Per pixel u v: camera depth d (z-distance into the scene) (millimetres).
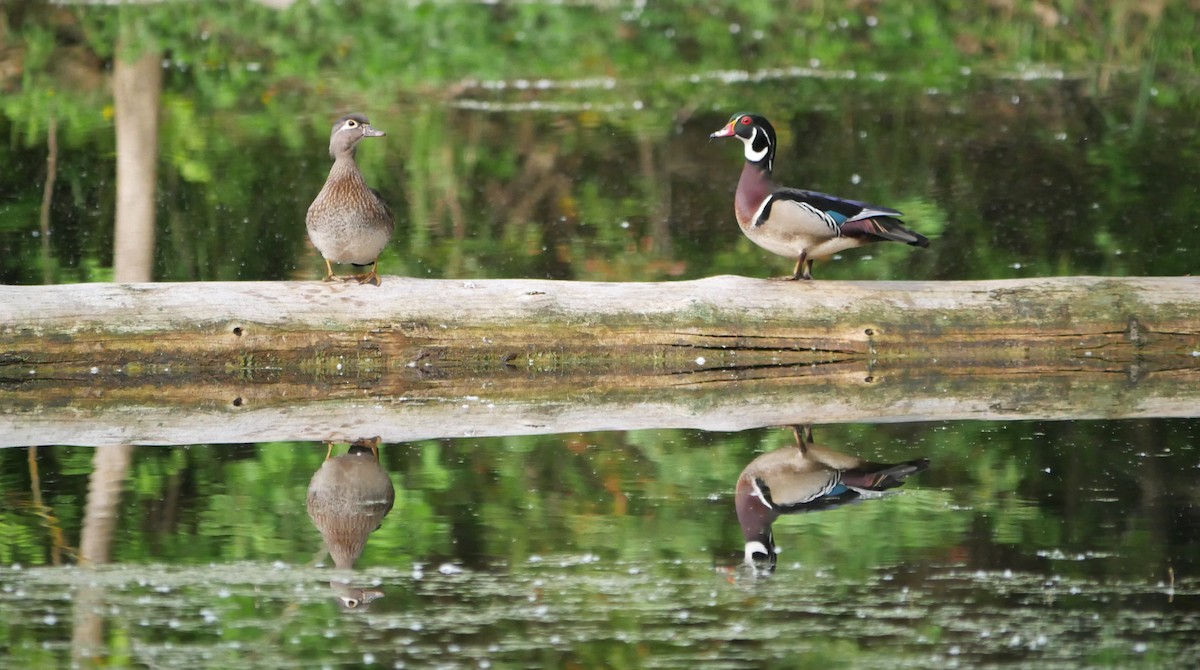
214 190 18656
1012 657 6348
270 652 6363
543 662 6293
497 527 8203
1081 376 12094
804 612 6875
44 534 7930
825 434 10320
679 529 8180
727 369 11992
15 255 15672
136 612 6801
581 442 10086
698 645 6469
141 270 15125
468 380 11656
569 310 11844
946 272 15656
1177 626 6668
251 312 11445
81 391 11195
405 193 19281
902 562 7586
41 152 20109
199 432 10266
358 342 11570
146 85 19922
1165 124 22859
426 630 6629
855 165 20531
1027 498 8750
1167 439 10109
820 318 12016
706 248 16859
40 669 6156
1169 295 12281
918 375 12000
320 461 9539
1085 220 17609
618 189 19750
